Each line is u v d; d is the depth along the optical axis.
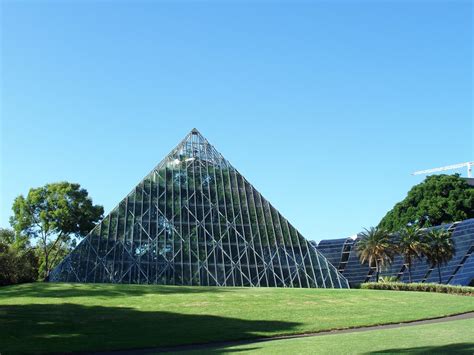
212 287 65.94
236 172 84.00
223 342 37.12
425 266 90.88
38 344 34.72
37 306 48.72
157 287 63.25
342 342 29.80
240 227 77.44
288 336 38.94
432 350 24.81
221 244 75.06
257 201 80.94
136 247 72.00
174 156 83.25
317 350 26.83
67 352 33.41
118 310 47.66
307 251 76.69
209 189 80.81
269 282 72.62
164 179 80.00
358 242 90.62
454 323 37.81
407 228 85.75
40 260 111.12
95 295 55.75
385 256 84.69
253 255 74.81
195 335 38.75
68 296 55.03
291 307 51.12
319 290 65.44
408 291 68.19
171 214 76.38
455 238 90.69
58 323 41.41
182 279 70.50
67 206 101.50
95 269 69.44
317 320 44.72
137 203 76.19
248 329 40.97
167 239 73.69
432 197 123.81
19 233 101.62
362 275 98.38
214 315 46.31
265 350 28.73
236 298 56.00
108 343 35.94
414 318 45.50
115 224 73.50
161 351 33.88
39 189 102.44
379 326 42.59
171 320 43.88
